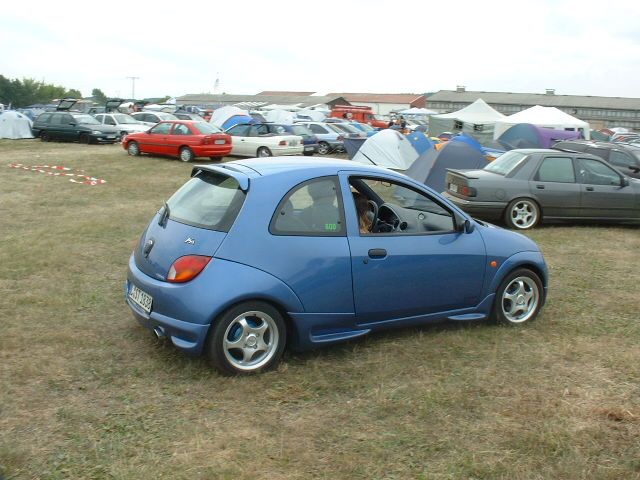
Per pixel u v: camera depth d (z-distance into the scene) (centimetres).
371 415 379
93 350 460
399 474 318
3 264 682
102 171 1711
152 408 378
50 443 335
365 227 493
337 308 450
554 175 1071
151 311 429
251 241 420
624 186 1076
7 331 488
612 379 445
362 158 2075
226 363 417
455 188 1102
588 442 354
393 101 10125
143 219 998
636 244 955
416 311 491
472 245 511
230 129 2316
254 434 352
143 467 315
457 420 376
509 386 426
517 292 550
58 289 602
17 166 1725
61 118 2772
